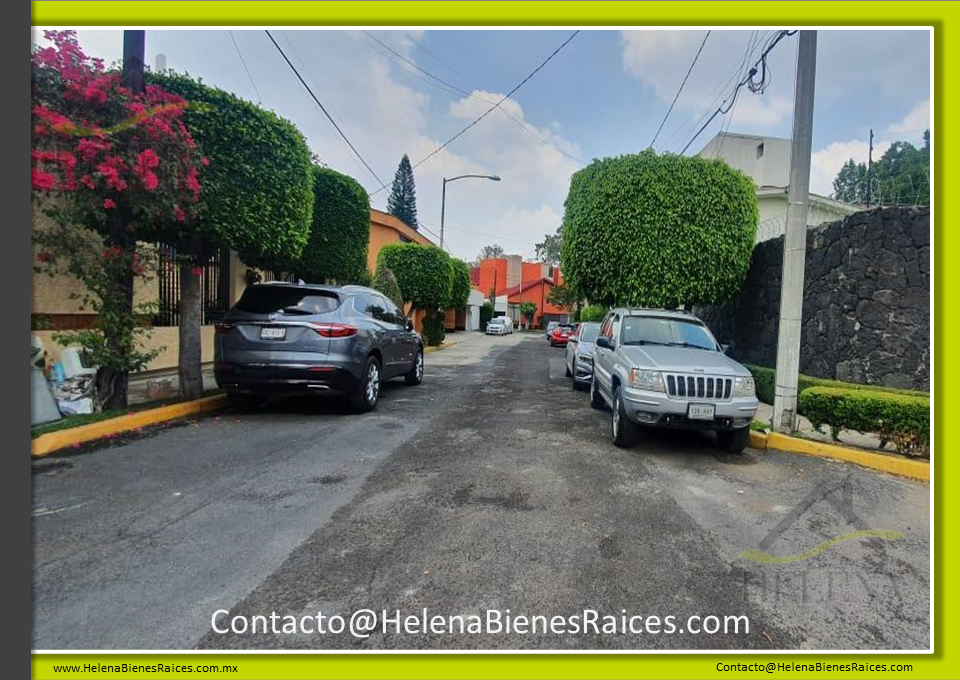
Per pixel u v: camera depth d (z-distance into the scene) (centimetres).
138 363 648
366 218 1374
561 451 582
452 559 321
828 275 869
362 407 743
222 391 797
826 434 674
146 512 379
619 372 624
